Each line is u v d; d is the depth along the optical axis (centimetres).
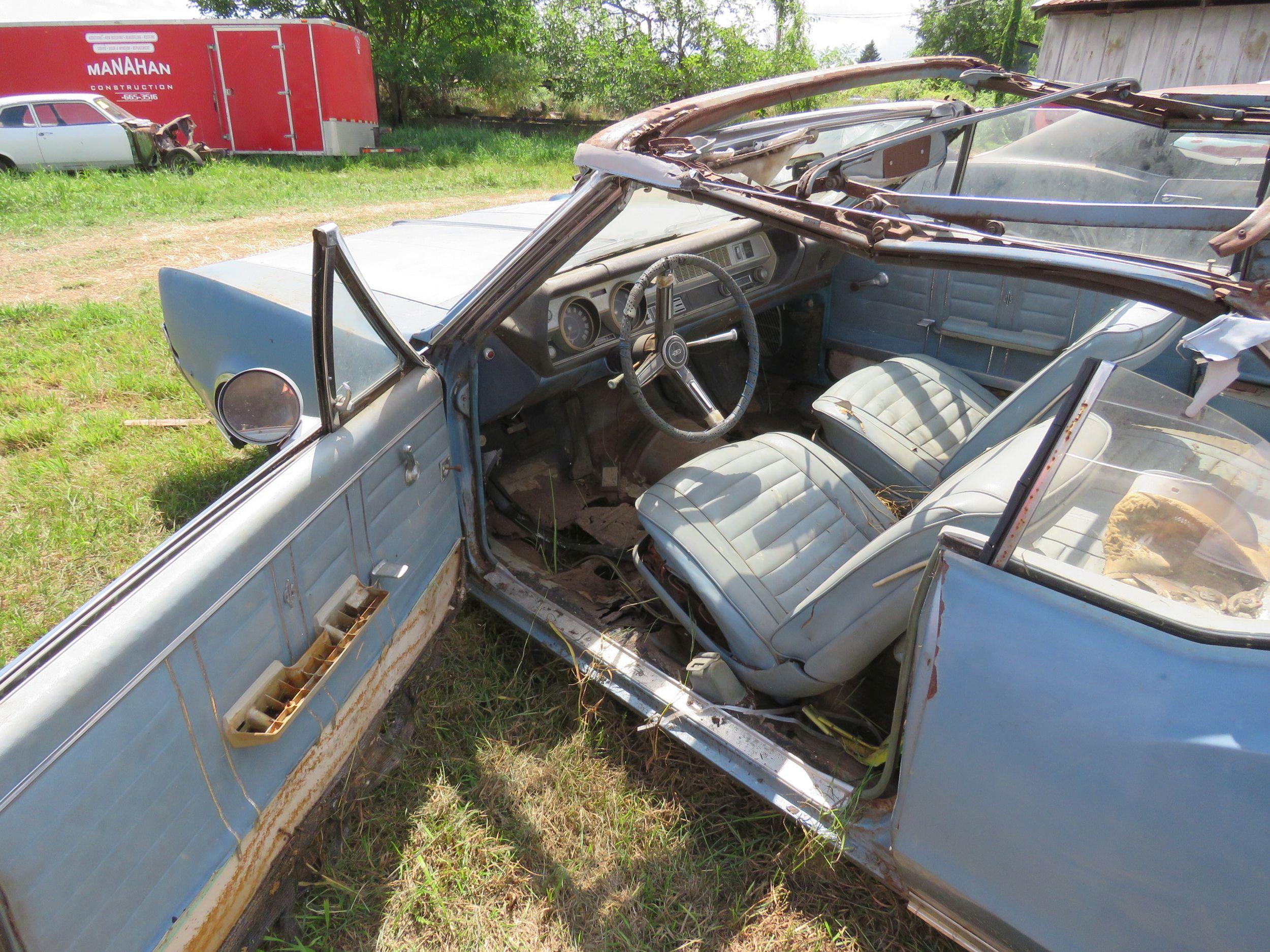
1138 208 141
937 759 131
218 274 282
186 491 332
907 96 284
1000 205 151
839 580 165
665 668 215
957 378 305
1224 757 103
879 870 160
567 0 2184
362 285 175
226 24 1367
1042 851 122
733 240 313
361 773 193
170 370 456
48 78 1371
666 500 216
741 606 194
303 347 241
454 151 1486
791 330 386
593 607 242
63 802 105
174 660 125
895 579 152
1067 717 116
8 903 98
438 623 224
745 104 210
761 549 206
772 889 180
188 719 128
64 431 381
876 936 171
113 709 113
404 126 2042
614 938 173
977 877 133
